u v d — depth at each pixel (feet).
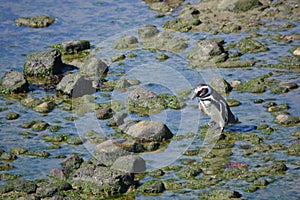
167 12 137.39
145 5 142.51
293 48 113.09
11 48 123.13
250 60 110.32
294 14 129.80
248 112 92.38
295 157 79.97
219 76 105.19
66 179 77.87
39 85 107.86
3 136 89.92
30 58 111.75
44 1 147.64
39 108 97.86
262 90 98.63
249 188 73.87
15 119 95.04
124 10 139.85
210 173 77.97
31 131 91.25
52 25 134.10
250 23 127.44
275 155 80.74
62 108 98.37
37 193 74.38
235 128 88.33
